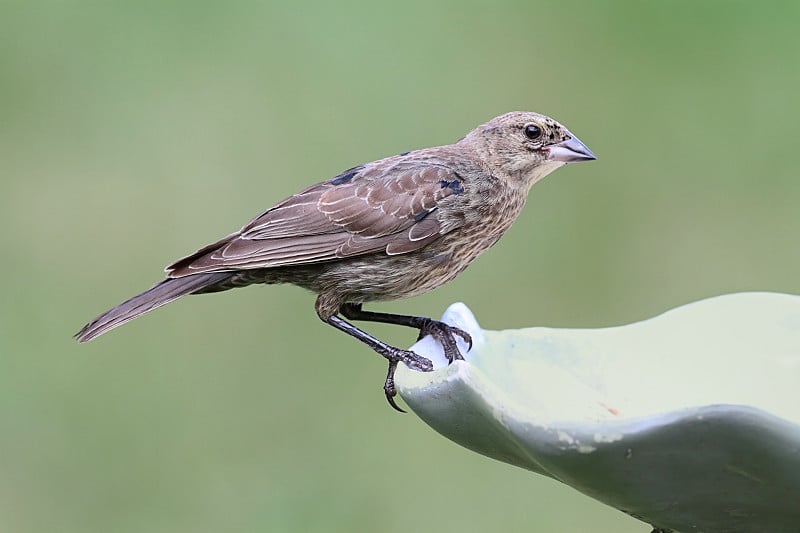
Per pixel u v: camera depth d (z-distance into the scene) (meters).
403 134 13.14
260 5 14.12
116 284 12.46
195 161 13.02
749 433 4.69
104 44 14.02
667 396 6.36
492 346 6.55
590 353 6.59
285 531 11.03
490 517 10.99
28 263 12.55
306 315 11.90
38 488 11.30
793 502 5.02
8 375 11.82
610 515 10.94
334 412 11.65
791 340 6.57
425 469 11.31
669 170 13.06
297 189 12.79
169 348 11.88
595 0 13.94
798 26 13.84
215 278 8.18
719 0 14.20
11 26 14.07
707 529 5.38
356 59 13.74
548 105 13.54
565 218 12.65
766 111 13.49
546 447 4.96
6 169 13.09
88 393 11.73
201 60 13.90
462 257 8.37
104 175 13.01
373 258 8.09
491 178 8.41
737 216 12.77
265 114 13.30
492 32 13.90
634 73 13.70
